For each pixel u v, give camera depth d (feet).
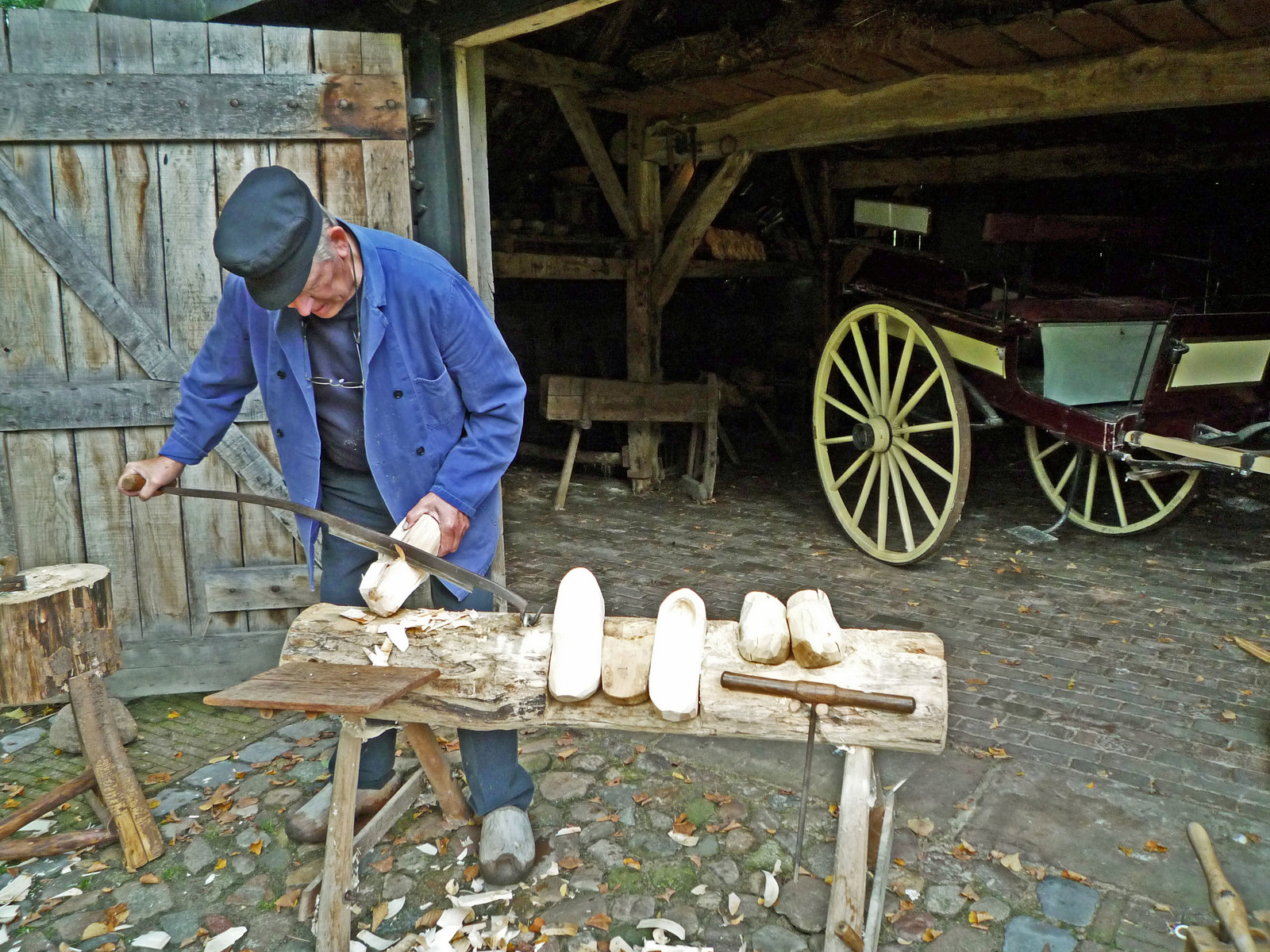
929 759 9.45
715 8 16.94
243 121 9.73
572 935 6.89
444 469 6.92
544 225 20.92
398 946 6.78
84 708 8.39
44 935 6.98
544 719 6.35
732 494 21.06
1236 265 20.56
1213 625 13.01
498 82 19.27
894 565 15.89
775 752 9.53
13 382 9.98
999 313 14.66
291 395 6.91
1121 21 12.11
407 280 6.55
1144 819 8.39
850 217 26.35
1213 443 13.25
